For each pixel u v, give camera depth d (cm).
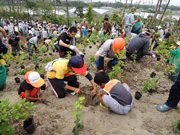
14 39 708
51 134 235
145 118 275
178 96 272
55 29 2069
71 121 264
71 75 338
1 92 383
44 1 3891
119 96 261
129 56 546
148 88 347
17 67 555
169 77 426
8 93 375
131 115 280
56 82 322
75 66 265
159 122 264
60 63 289
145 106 311
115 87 264
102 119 269
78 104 203
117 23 1953
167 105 290
